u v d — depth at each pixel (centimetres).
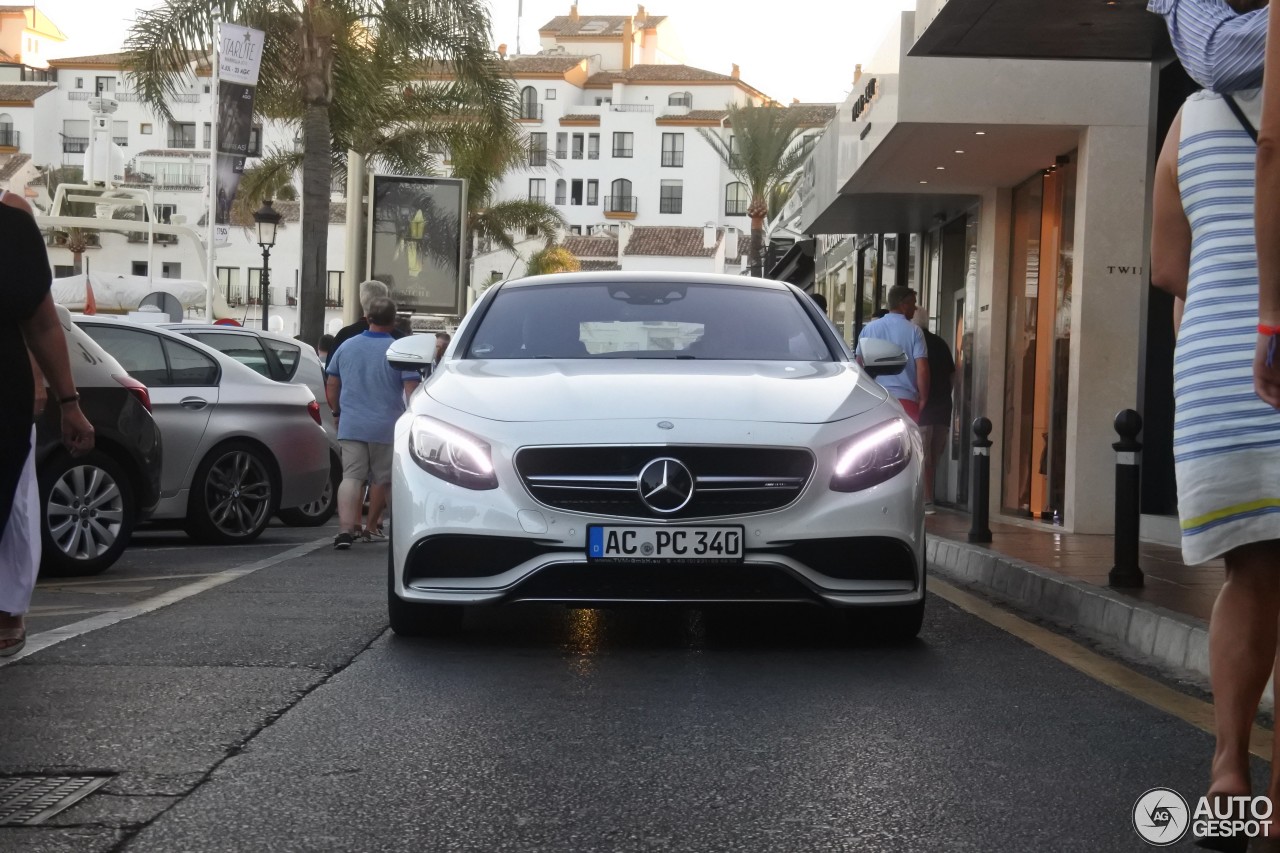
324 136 2655
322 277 2661
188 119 9512
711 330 738
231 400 1186
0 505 481
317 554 1086
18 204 490
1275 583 335
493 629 688
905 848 349
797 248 3406
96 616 708
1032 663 622
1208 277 335
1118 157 1350
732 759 437
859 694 542
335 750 442
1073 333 1371
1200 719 507
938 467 1981
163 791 392
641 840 354
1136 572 800
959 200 1833
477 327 744
